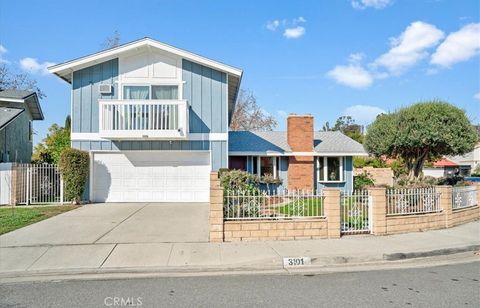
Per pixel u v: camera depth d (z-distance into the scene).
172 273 7.44
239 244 9.31
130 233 10.39
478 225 12.30
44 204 16.06
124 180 16.86
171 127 16.16
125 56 16.81
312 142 21.58
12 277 7.19
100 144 16.64
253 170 21.41
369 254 8.45
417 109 17.58
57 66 16.23
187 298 5.89
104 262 7.94
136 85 16.83
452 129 16.92
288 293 6.13
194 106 16.98
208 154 17.09
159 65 16.92
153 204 16.19
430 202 11.68
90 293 6.17
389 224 10.65
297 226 9.88
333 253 8.49
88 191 16.55
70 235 10.12
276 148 21.44
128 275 7.27
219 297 5.93
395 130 17.66
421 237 10.29
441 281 6.82
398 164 29.34
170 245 9.16
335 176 22.16
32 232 10.45
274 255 8.34
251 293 6.13
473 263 8.29
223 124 17.05
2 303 5.71
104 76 16.75
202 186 17.02
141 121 16.09
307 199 10.18
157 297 5.95
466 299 5.80
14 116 21.81
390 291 6.22
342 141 23.23
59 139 21.59
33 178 16.53
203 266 7.73
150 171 16.95
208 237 9.96
